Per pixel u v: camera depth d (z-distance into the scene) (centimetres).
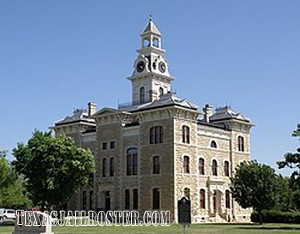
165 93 8300
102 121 7838
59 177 6353
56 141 6456
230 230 4641
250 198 6112
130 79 8562
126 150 7456
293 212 6931
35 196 6419
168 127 6962
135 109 7769
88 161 6569
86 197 7862
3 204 9238
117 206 7400
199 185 7200
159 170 6981
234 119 8019
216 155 7644
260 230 4662
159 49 8606
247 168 6234
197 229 4822
